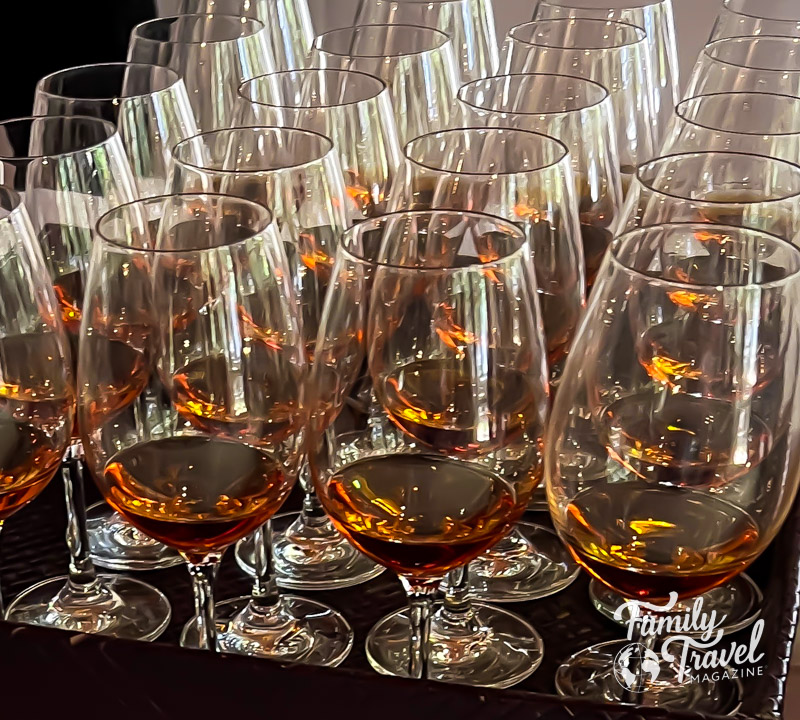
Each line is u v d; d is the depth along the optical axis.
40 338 0.68
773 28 0.92
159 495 0.66
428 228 0.66
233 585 0.74
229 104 0.87
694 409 0.63
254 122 0.78
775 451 0.63
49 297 0.69
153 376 0.67
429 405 0.65
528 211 0.70
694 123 0.77
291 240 0.71
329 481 0.66
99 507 0.79
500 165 0.72
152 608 0.72
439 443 0.65
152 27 0.91
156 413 0.67
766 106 0.80
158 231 0.69
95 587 0.73
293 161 0.74
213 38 0.90
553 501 0.65
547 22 0.90
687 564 0.63
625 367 0.63
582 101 0.79
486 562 0.74
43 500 0.79
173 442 0.67
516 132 0.72
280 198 0.71
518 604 0.72
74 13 1.08
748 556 0.64
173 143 0.80
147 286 0.66
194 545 0.66
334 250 0.72
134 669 0.61
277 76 0.82
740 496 0.64
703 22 1.16
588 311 0.64
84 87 0.85
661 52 0.91
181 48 0.86
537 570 0.74
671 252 0.66
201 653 0.61
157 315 0.66
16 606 0.73
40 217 0.73
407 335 0.65
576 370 0.64
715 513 0.64
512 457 0.65
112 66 0.84
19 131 0.78
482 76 0.93
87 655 0.61
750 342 0.62
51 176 0.73
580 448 0.64
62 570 0.75
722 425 0.63
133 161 0.80
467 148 0.73
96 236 0.66
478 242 0.66
